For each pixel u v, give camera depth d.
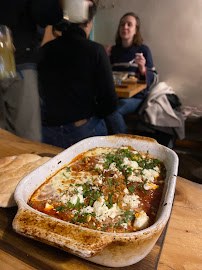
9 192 0.97
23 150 1.47
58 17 1.60
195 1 3.24
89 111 2.18
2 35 1.12
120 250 0.63
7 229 0.84
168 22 3.51
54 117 2.07
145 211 0.84
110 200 0.85
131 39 3.36
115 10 3.63
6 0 1.39
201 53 3.47
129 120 3.44
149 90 3.31
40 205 0.85
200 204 1.00
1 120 1.98
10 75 1.22
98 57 1.82
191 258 0.75
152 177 1.01
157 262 0.72
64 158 1.09
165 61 3.75
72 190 0.93
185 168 2.81
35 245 0.77
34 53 1.75
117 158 1.13
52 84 1.89
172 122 2.86
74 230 0.63
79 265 0.71
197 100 3.71
